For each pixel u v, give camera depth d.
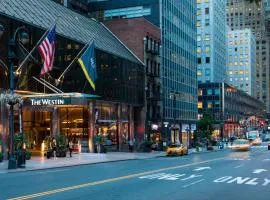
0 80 41.88
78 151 55.81
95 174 25.94
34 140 53.38
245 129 162.62
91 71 44.66
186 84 98.06
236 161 40.19
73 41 53.78
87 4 86.19
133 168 31.22
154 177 23.95
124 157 48.03
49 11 56.16
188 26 101.94
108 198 15.80
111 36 73.00
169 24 87.50
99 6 85.62
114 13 84.62
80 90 54.22
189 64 101.38
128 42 73.75
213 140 96.69
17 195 16.31
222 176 24.94
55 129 51.41
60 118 57.47
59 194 16.69
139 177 23.89
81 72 54.12
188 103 99.00
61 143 44.94
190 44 103.06
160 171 28.19
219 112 142.00
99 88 58.91
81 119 57.78
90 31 63.91
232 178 23.81
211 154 59.69
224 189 18.97
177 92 82.94
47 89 48.78
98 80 58.78
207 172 27.59
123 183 20.83
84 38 58.16
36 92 47.09
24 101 43.72
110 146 62.50
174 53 90.12
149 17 82.69
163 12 84.06
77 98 43.72
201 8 150.38
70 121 57.81
